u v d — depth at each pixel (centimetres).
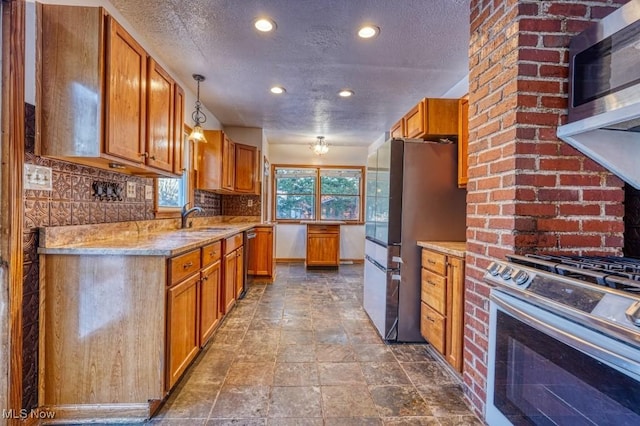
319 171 659
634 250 154
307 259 574
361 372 205
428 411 166
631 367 79
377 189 282
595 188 143
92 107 147
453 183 251
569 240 142
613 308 83
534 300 108
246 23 222
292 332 269
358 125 495
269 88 341
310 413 163
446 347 206
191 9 206
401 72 300
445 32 232
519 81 140
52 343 156
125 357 159
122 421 157
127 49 167
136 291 159
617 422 82
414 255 250
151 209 265
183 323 185
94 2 187
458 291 192
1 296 135
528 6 141
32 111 144
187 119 344
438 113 248
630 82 111
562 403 100
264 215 571
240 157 455
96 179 194
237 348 237
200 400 173
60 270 156
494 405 134
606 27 120
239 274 353
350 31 231
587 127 128
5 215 135
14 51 135
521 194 140
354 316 311
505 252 146
